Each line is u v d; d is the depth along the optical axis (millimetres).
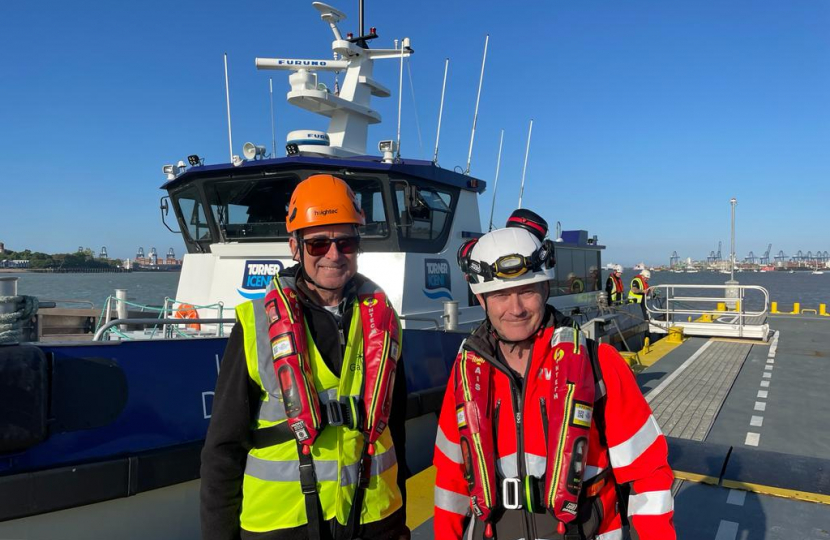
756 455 5578
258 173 6059
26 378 2844
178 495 3463
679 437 6184
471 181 7180
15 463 2850
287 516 1906
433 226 6672
